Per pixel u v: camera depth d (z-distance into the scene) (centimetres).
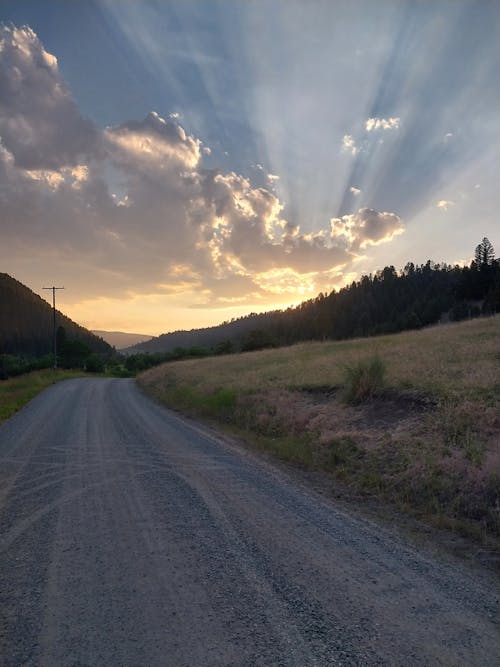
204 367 3297
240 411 1559
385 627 343
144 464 920
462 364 1436
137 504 658
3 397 2450
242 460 966
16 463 931
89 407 2009
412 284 16762
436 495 673
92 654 308
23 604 377
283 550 492
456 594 399
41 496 700
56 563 459
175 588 404
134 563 457
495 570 456
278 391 1634
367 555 483
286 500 684
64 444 1141
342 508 653
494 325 2691
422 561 471
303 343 4266
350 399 1277
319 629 339
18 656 307
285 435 1213
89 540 521
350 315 15450
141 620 351
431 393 1112
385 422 1048
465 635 334
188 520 588
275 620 351
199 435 1289
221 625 343
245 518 596
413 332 3291
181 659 302
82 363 9100
